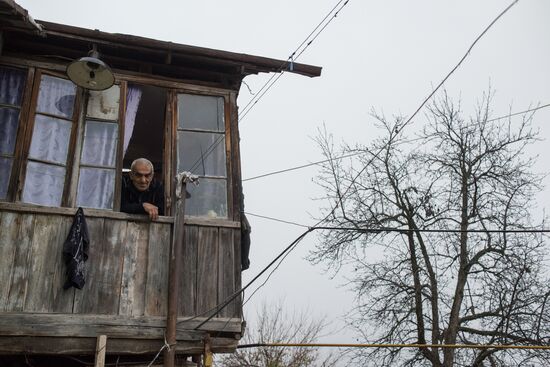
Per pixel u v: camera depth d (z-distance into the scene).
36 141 7.78
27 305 6.93
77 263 7.11
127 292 7.31
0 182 7.44
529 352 13.98
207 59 8.73
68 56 8.55
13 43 8.30
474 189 15.76
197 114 8.70
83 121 8.12
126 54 8.70
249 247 8.13
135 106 8.52
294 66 8.93
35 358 7.29
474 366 14.47
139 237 7.59
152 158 12.45
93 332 7.03
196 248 7.78
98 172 7.93
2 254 7.03
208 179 8.34
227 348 7.58
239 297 7.70
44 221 7.32
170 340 7.09
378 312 15.52
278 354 23.52
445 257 15.66
